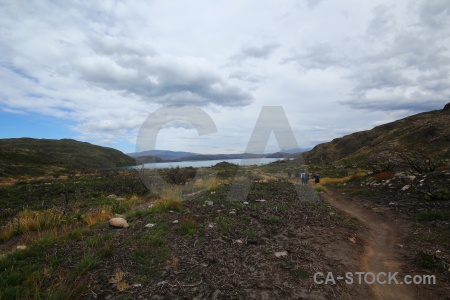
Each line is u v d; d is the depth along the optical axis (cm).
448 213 784
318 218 830
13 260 482
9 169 5819
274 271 444
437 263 491
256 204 989
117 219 726
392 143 6462
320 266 479
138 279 404
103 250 513
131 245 545
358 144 10419
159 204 955
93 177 3180
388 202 1138
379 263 536
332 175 3127
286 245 566
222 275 424
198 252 514
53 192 1852
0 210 1234
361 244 648
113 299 352
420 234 676
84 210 1128
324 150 11325
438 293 404
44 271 424
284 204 1001
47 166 7744
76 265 444
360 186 1786
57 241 597
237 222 718
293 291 387
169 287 384
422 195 1119
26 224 840
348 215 945
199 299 357
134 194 1573
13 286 384
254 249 535
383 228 803
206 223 709
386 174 1848
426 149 5062
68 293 350
